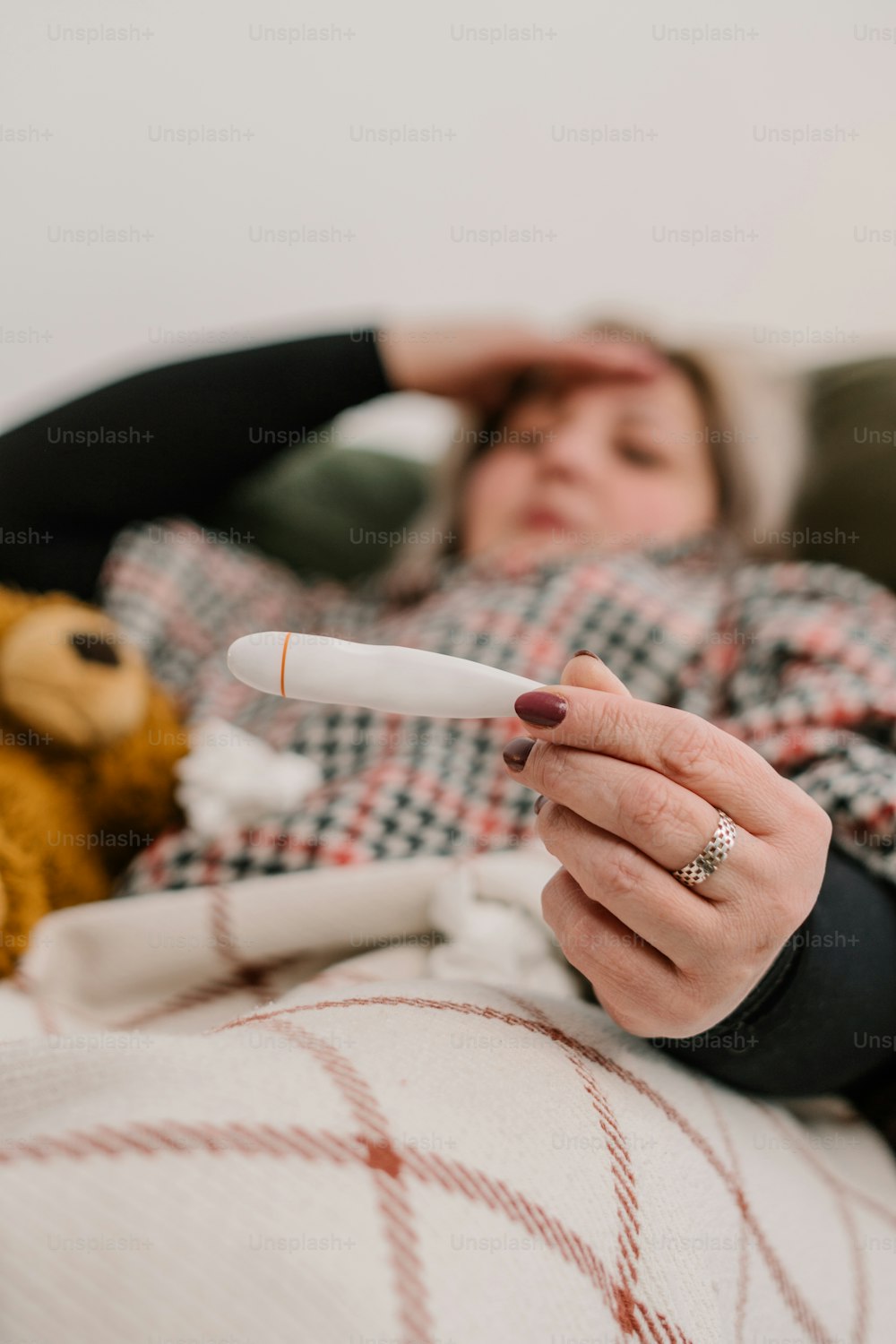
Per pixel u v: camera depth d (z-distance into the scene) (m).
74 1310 0.20
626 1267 0.28
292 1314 0.20
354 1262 0.22
